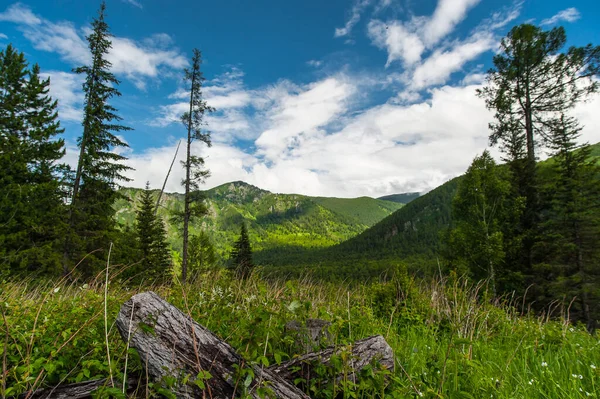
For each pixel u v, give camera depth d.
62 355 2.22
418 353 3.57
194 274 5.97
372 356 2.59
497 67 22.12
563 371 3.19
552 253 16.75
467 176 19.11
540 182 18.69
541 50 20.39
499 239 16.31
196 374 1.84
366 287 7.18
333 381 2.23
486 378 2.76
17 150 17.84
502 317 5.49
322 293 5.84
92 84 18.61
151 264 18.83
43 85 21.88
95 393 1.68
